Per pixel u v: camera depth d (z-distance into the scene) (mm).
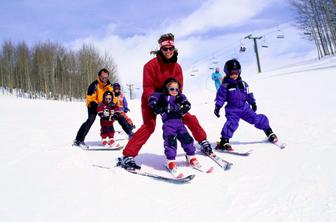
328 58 33750
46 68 51656
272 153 3688
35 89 52094
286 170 3014
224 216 2158
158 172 3301
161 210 2295
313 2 43062
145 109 3482
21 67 52562
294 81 14102
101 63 51875
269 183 2719
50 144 4879
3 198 2496
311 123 5094
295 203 2264
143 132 3396
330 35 42688
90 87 4992
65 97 52656
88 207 2336
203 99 14711
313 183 2602
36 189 2705
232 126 4117
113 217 2176
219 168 3324
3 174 3146
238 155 3807
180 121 3504
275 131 4902
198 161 3551
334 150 3449
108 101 5145
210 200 2457
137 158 3908
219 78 14336
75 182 2895
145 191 2693
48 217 2154
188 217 2166
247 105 4281
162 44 3506
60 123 8344
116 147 4660
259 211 2195
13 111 12219
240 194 2535
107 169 3354
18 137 5578
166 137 3395
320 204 2199
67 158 3832
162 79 3621
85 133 4762
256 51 38875
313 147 3695
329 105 6613
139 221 2117
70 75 53125
